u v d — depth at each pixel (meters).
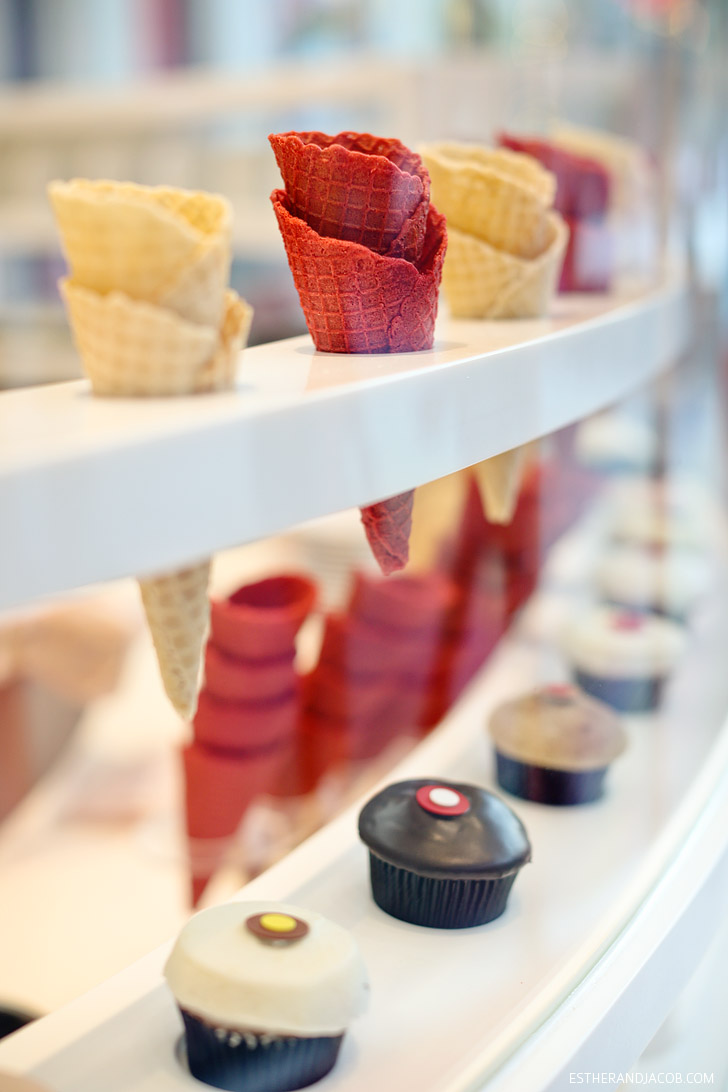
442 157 0.59
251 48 1.98
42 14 2.10
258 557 0.69
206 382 0.41
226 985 0.46
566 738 0.65
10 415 0.38
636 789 0.68
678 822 0.65
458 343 0.52
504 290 0.60
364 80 1.32
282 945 0.48
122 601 0.95
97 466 0.35
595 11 1.04
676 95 0.95
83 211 0.40
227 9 1.99
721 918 0.65
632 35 0.98
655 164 0.94
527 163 0.62
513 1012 0.50
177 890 0.63
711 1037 0.63
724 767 0.72
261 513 0.39
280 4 1.91
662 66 0.95
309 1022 0.46
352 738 0.69
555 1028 0.51
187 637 0.42
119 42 2.12
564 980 0.52
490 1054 0.48
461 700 0.74
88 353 0.41
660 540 0.89
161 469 0.36
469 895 0.54
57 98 1.77
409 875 0.54
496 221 0.59
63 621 0.92
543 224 0.61
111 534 0.35
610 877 0.60
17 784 0.91
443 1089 0.46
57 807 0.82
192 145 1.59
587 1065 0.51
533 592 0.79
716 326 1.10
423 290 0.49
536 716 0.66
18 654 0.93
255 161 1.46
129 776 0.84
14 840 0.74
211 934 0.48
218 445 0.37
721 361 1.12
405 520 0.48
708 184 1.07
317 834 0.60
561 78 0.98
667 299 0.81
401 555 0.49
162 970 0.51
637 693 0.75
